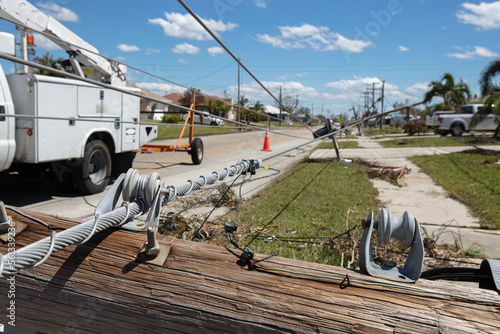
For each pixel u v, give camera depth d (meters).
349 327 1.52
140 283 1.73
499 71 21.42
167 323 1.69
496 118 22.45
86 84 7.00
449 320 1.51
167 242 1.91
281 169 12.48
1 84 5.65
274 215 6.29
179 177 9.64
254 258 1.82
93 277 1.77
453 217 6.87
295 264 1.80
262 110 64.75
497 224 6.30
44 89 6.08
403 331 1.49
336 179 10.27
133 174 1.90
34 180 8.94
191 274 1.74
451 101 30.25
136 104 8.77
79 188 7.18
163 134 24.77
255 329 1.60
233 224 2.06
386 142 25.41
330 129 14.25
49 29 6.56
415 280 1.71
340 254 4.50
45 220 2.01
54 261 1.81
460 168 12.66
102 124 7.55
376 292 1.64
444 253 4.86
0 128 5.63
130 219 2.00
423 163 13.96
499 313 1.53
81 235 1.49
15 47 5.76
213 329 1.65
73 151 6.73
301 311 1.58
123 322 1.75
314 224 5.79
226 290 1.67
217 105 31.81
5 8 5.52
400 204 7.73
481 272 2.10
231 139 26.03
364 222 1.86
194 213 6.13
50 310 1.81
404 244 1.81
